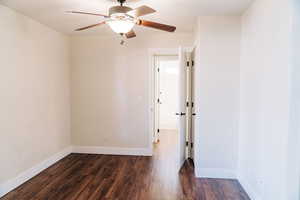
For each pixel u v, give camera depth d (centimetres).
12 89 274
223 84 297
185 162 372
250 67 256
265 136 213
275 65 192
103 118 418
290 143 170
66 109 409
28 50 303
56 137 375
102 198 252
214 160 306
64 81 400
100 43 409
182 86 344
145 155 411
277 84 188
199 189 274
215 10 273
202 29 295
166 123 672
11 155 273
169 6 259
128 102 411
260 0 226
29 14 290
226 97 298
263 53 218
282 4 179
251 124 252
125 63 407
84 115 422
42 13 286
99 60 412
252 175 248
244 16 279
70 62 418
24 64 295
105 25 340
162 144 489
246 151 269
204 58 297
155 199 251
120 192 266
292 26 166
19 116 286
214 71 297
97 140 422
